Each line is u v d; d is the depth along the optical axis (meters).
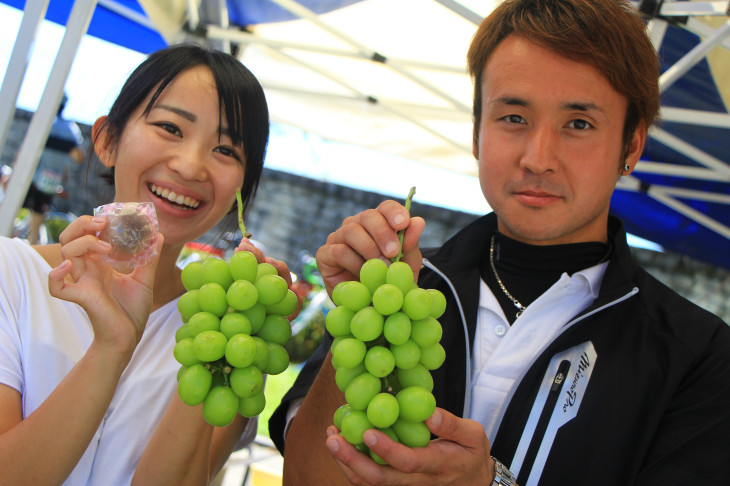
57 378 1.38
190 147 1.50
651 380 1.25
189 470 1.30
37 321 1.41
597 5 1.22
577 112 1.24
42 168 6.41
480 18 2.38
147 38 3.78
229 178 1.57
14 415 1.26
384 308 0.92
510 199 1.30
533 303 1.36
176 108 1.49
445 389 1.37
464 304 1.42
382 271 1.00
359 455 0.93
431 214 8.53
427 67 3.23
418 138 4.42
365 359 0.94
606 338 1.32
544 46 1.23
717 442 1.14
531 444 1.25
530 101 1.24
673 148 3.33
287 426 1.43
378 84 3.78
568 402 1.26
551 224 1.29
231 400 0.98
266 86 4.39
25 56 2.20
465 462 0.97
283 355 1.09
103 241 1.12
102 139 1.64
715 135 2.96
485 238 1.56
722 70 2.49
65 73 2.26
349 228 1.12
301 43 3.28
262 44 3.38
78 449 1.10
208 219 1.59
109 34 3.78
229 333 1.00
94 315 1.09
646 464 1.20
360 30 3.20
